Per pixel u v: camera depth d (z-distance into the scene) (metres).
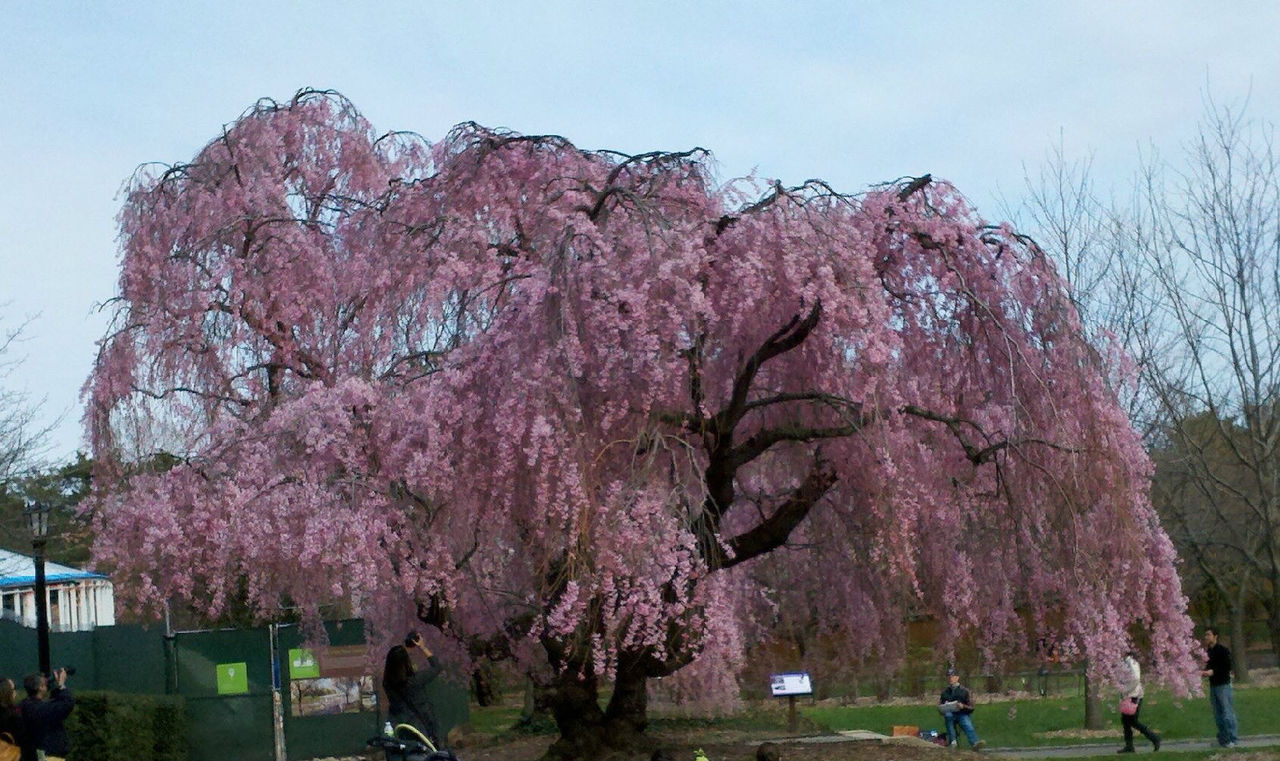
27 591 28.67
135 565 13.54
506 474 11.88
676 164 13.32
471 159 14.35
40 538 16.22
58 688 12.38
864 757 14.49
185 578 13.12
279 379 15.22
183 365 14.89
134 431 14.49
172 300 15.09
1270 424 27.86
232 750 19.67
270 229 15.59
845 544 15.71
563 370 11.51
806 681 17.41
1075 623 13.17
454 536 13.07
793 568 16.58
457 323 13.48
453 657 14.89
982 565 14.63
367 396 12.40
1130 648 13.39
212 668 20.25
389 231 14.42
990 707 26.73
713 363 13.09
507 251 14.08
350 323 14.77
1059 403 13.16
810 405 13.84
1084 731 21.80
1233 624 32.41
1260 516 27.88
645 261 11.84
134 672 20.86
